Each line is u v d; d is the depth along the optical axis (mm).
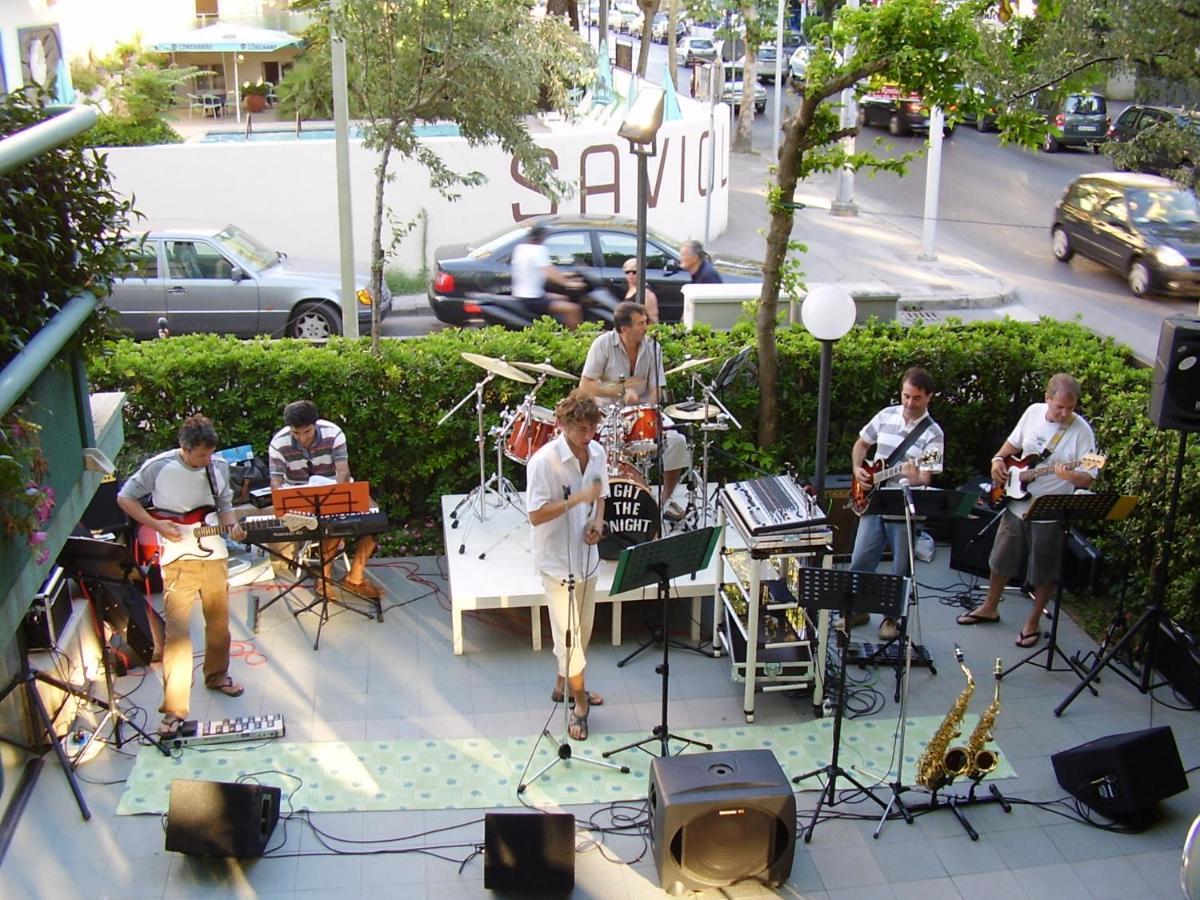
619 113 20172
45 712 6141
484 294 13461
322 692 7145
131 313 13117
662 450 7855
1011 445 7750
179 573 6625
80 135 5246
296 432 7645
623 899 5566
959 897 5629
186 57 28188
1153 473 7617
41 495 4488
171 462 6570
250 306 13273
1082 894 5660
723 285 10469
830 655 7500
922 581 8625
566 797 6246
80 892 5539
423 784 6344
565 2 25406
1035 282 17844
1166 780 6109
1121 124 20031
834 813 6180
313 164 15594
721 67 26297
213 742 6621
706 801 5438
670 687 7254
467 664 7469
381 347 9125
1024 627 7887
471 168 16047
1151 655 7156
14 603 4707
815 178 24719
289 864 5750
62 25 12250
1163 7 8500
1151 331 15555
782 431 9367
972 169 25172
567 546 6477
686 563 6039
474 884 5645
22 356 4465
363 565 8133
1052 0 7801
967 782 6441
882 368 9273
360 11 9836
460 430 9000
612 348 7926
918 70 7559
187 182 15414
